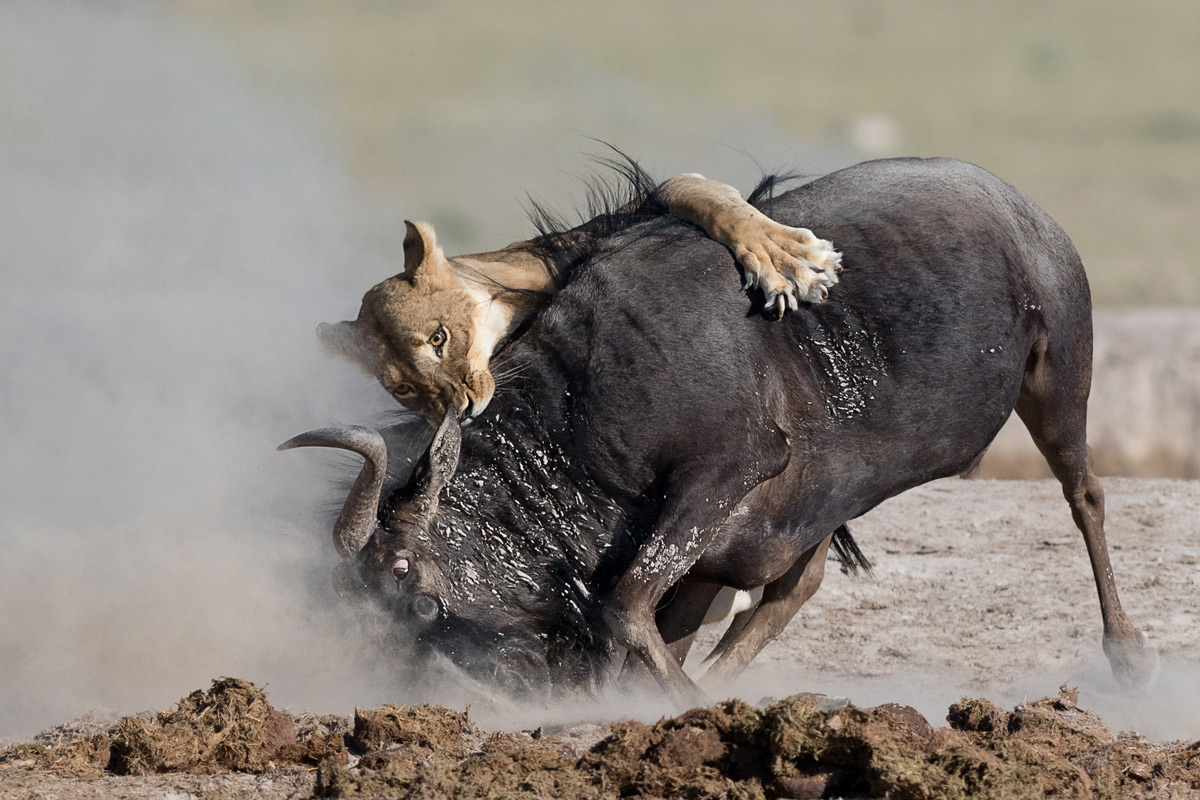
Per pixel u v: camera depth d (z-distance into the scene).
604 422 26.81
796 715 21.50
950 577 40.78
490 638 27.52
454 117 157.12
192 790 22.23
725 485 26.28
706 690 30.70
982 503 48.56
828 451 27.81
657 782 21.34
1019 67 192.38
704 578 28.34
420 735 24.05
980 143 147.25
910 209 28.33
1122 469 53.66
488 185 125.62
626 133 150.38
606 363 26.86
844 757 21.27
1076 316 30.30
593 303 27.39
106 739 24.22
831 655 34.59
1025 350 29.03
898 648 34.97
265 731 23.94
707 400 26.45
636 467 26.83
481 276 29.12
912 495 49.91
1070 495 32.34
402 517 27.20
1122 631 31.64
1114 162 136.50
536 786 21.22
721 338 26.70
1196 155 138.75
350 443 25.42
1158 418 53.81
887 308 27.59
